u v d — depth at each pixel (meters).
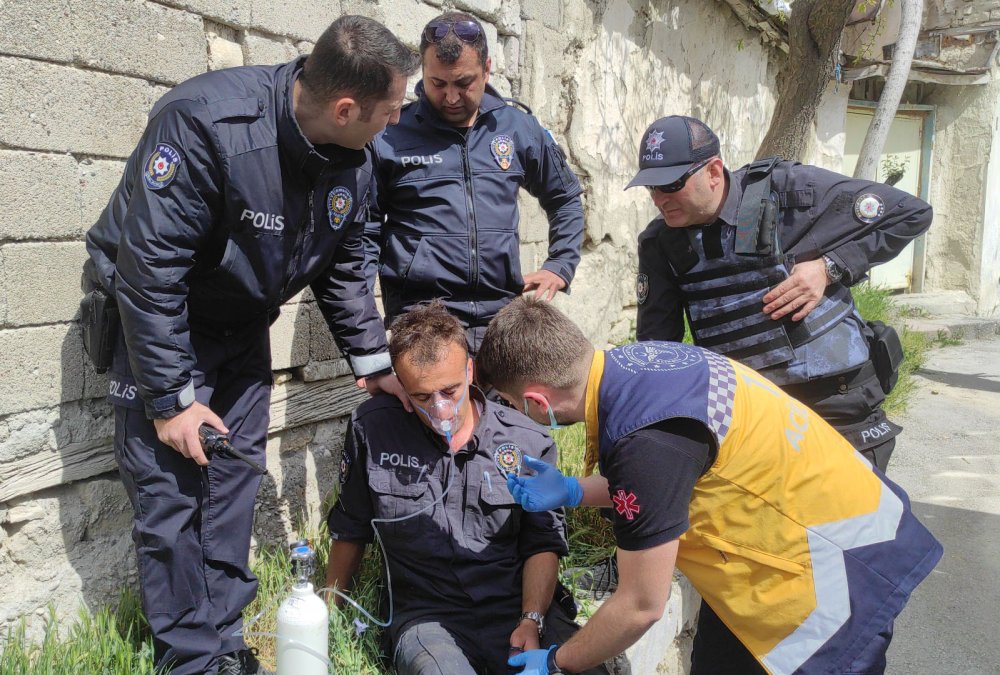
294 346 3.23
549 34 4.84
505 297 3.17
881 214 2.71
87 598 2.56
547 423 2.06
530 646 2.28
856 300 7.79
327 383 3.42
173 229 2.01
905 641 3.66
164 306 2.02
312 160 2.17
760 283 2.77
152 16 2.59
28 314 2.35
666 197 2.69
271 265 2.24
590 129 5.59
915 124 10.76
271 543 3.20
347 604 2.60
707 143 2.67
